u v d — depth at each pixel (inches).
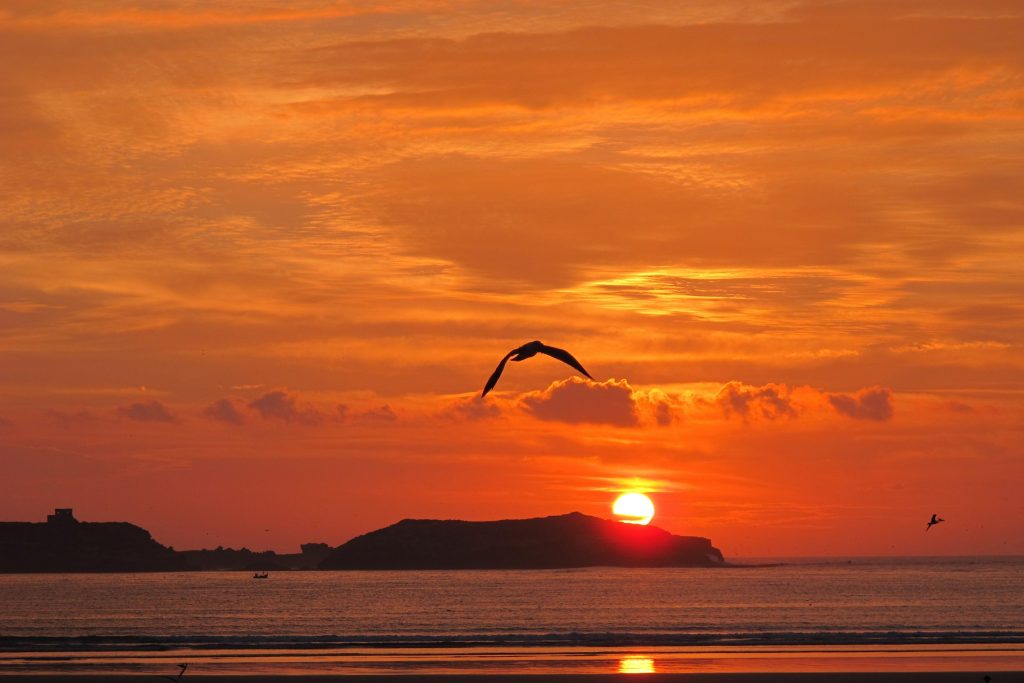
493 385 1165.1
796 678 4234.7
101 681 4296.3
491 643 6284.5
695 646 5900.6
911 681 4163.4
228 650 5915.4
